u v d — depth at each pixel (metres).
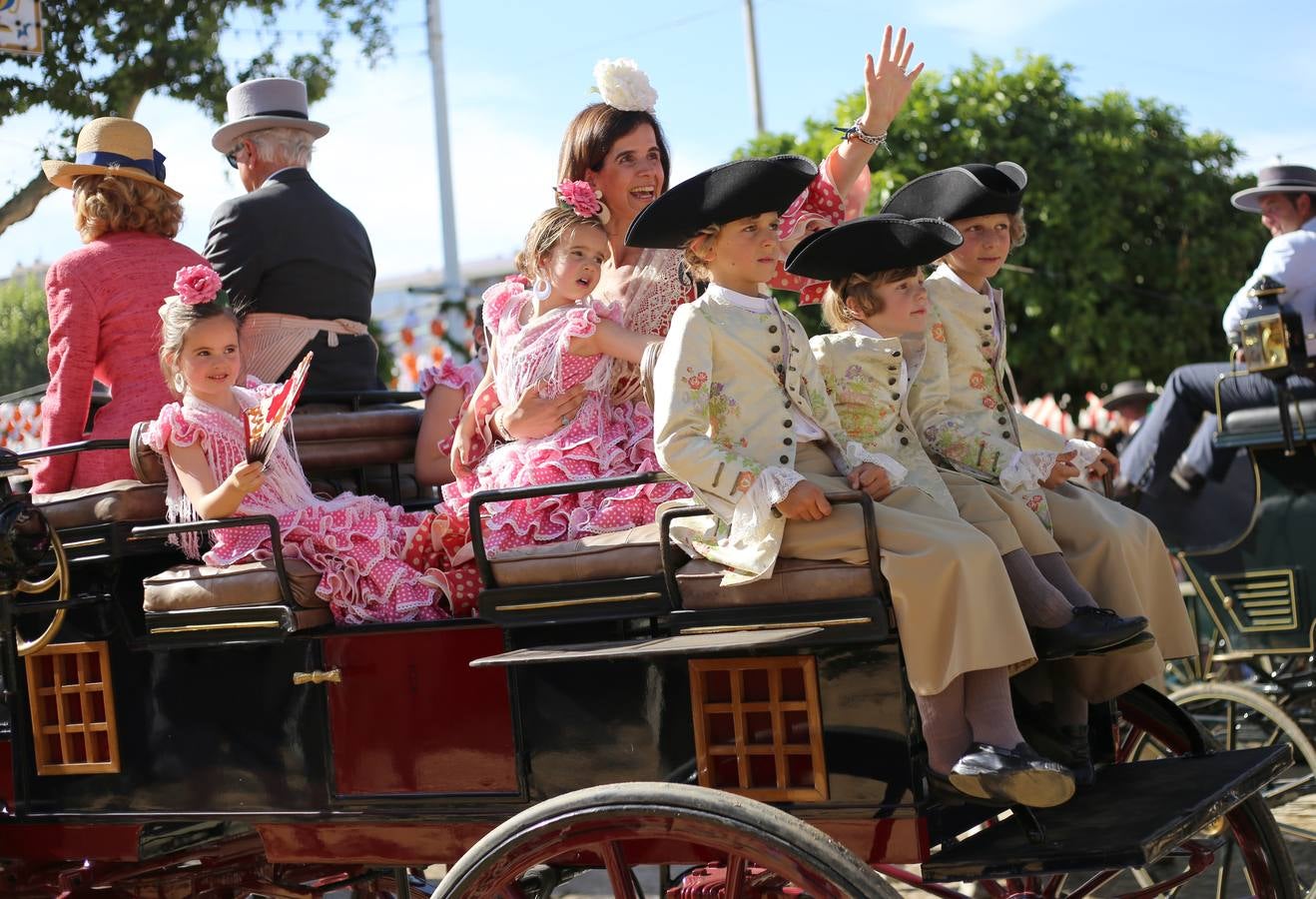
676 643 2.81
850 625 2.77
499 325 3.69
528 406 3.52
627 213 3.85
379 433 4.18
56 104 6.40
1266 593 5.67
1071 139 13.23
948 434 3.47
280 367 4.35
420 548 3.54
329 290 4.46
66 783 3.68
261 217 4.35
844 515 2.83
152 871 3.92
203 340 3.61
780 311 3.15
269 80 4.79
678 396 2.99
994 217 3.62
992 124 13.10
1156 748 4.54
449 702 3.20
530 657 2.86
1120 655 3.41
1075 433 10.09
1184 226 13.87
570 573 3.07
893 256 3.22
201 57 6.66
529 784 3.11
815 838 2.64
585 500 3.42
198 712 3.48
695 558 2.98
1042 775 2.70
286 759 3.37
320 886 3.96
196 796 3.49
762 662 2.89
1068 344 13.23
